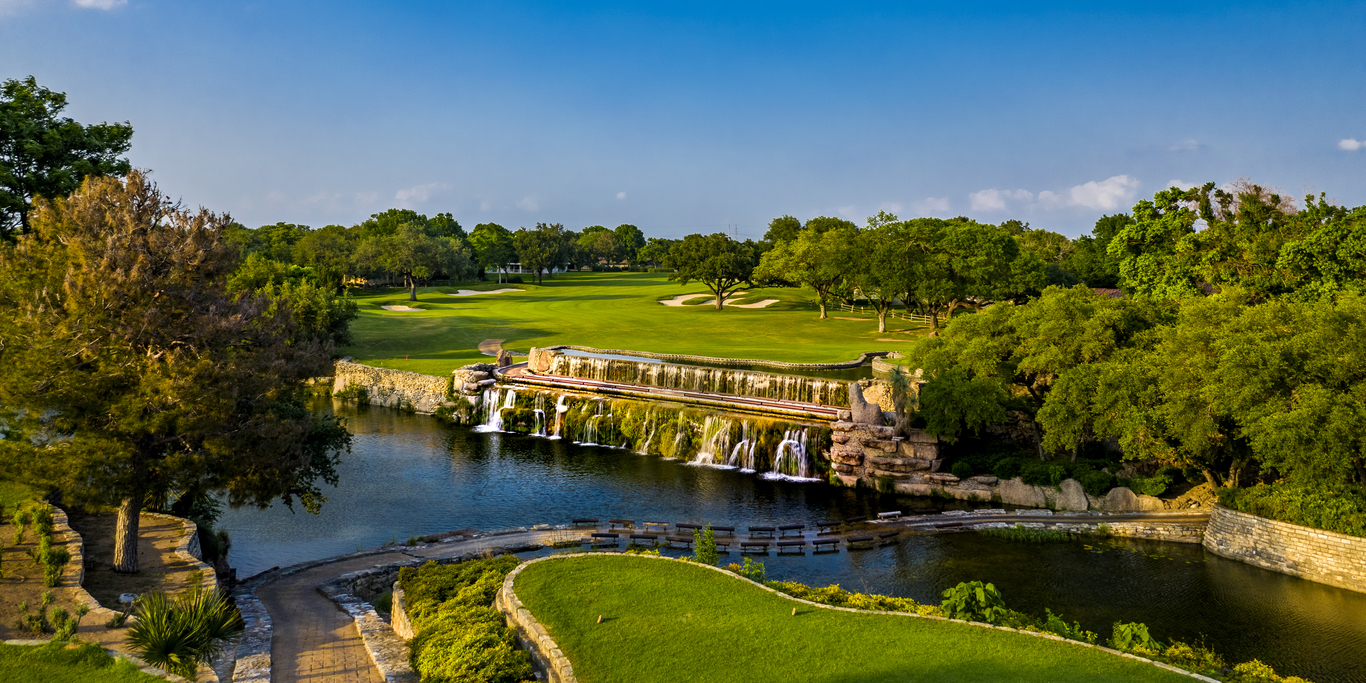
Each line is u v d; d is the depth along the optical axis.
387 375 72.19
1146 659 17.20
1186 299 42.88
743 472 49.12
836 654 17.48
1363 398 29.20
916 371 54.75
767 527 36.44
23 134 39.88
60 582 20.59
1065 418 38.03
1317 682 22.09
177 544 26.39
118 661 14.88
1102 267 112.69
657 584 22.42
